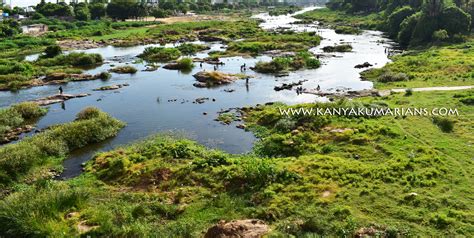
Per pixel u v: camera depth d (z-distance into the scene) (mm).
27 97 61656
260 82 68312
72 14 172750
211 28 141375
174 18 195500
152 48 98250
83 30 136375
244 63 85562
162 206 26391
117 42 118062
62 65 84938
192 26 146125
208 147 39188
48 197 25906
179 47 104000
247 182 29188
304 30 140125
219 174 30766
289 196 26859
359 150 34375
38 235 22438
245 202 26594
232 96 59719
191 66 82625
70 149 39250
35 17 164500
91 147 40312
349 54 93688
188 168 31781
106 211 25484
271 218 24516
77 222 24109
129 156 35094
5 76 70688
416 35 101625
